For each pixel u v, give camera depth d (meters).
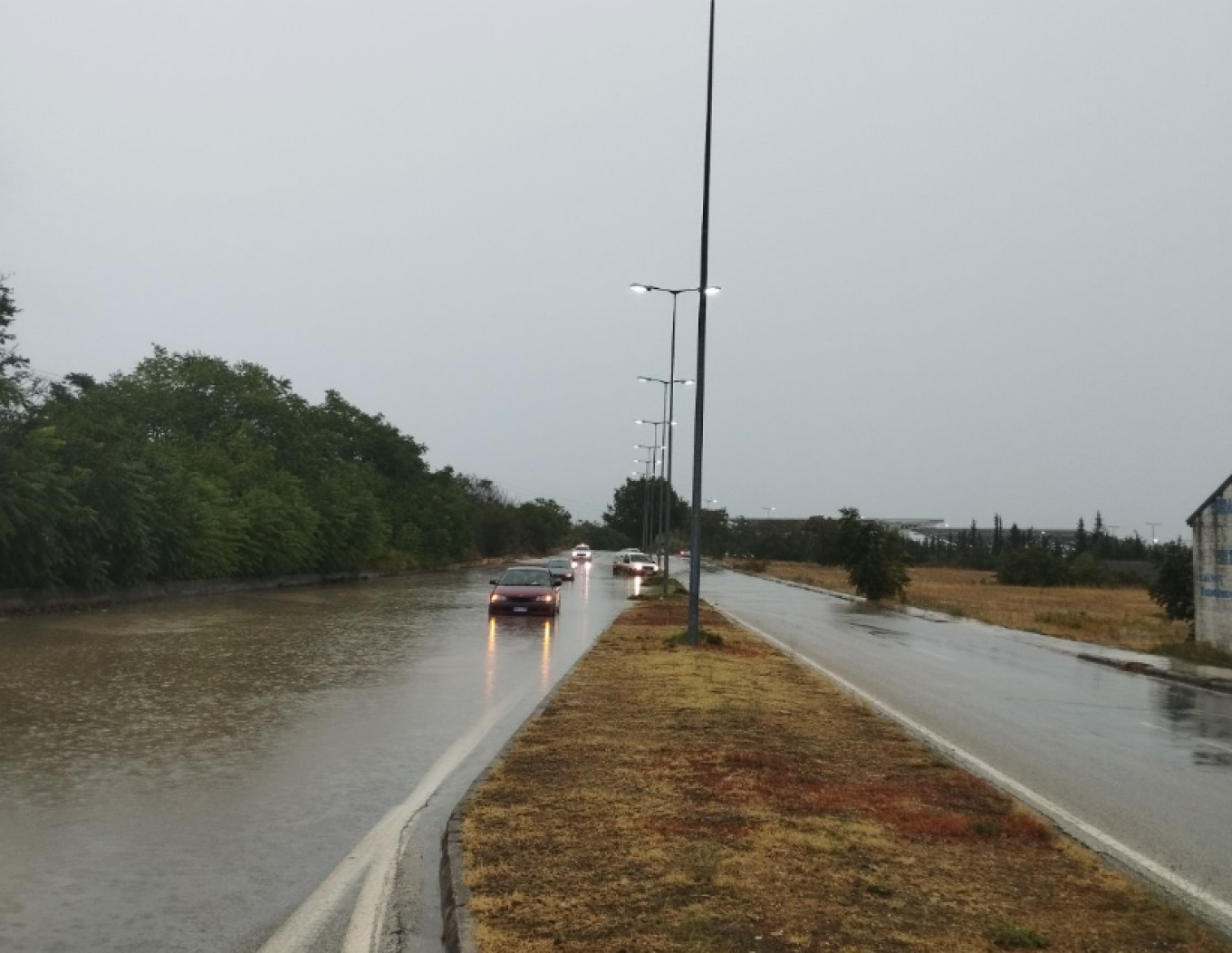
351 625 26.77
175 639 22.42
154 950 5.48
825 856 6.77
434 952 5.55
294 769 9.82
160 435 51.00
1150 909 5.97
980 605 47.78
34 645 20.81
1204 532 25.78
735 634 24.97
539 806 7.99
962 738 12.27
